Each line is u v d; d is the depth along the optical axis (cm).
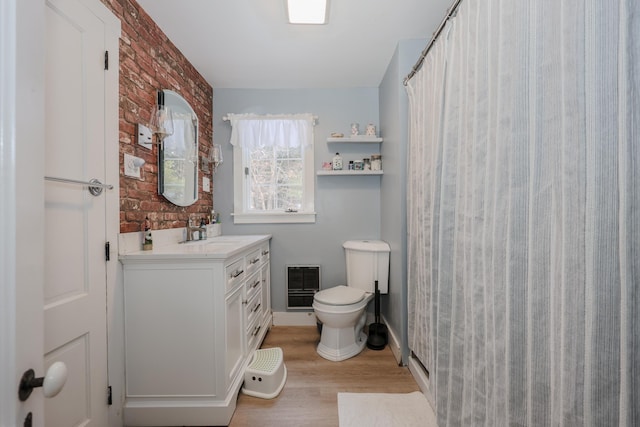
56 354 104
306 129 263
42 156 51
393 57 211
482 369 99
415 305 177
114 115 134
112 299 132
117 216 136
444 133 126
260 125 263
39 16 50
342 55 213
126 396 138
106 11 129
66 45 108
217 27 178
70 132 110
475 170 102
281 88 266
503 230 88
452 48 122
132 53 150
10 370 45
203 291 140
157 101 174
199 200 235
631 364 55
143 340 139
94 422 121
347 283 247
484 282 97
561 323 68
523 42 80
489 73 95
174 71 196
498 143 89
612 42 58
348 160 268
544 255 74
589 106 62
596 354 60
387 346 222
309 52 208
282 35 188
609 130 59
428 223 153
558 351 70
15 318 46
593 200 61
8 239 45
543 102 74
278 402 156
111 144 132
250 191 271
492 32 94
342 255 268
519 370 81
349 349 207
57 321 104
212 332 140
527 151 80
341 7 162
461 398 113
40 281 50
